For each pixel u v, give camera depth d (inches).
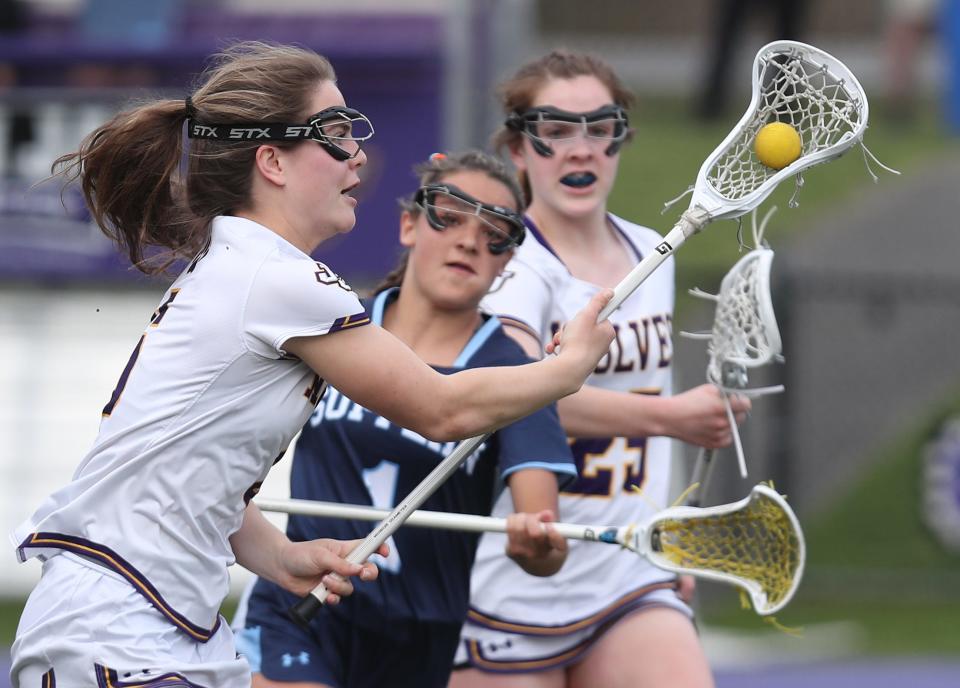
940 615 1370.6
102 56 1235.9
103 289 1416.1
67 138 1242.0
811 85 506.3
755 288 543.8
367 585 538.0
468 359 544.4
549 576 560.1
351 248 1217.4
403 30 1317.7
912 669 1183.6
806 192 2220.7
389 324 560.1
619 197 2021.4
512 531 513.0
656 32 3240.7
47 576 426.9
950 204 2126.0
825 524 1492.4
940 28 2910.9
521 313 585.0
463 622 551.2
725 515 500.4
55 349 1412.4
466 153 549.0
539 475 534.0
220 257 433.1
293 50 452.1
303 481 548.4
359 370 428.8
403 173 1206.3
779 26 2470.5
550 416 543.5
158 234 467.2
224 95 436.8
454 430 438.3
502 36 1187.3
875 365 1680.6
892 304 1594.5
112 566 418.6
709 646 1278.3
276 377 429.1
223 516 432.1
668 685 591.8
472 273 538.6
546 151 613.3
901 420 1595.7
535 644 607.8
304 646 534.9
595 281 623.5
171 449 421.1
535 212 625.0
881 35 3294.8
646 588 610.9
